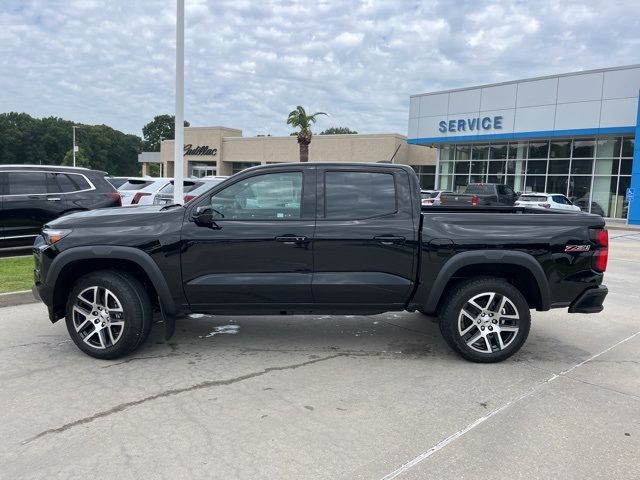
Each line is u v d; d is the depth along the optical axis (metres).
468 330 4.84
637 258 13.21
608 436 3.49
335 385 4.30
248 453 3.20
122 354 4.79
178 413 3.73
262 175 4.80
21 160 109.06
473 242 4.70
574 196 27.94
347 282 4.70
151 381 4.31
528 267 4.71
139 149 129.00
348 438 3.41
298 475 2.97
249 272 4.69
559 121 26.94
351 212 4.78
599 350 5.36
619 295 8.31
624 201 26.38
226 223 4.69
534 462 3.15
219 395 4.05
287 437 3.40
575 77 26.25
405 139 41.16
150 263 4.61
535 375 4.61
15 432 3.41
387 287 4.74
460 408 3.90
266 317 6.44
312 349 5.24
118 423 3.56
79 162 96.75
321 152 43.41
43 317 6.21
